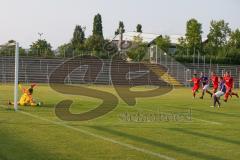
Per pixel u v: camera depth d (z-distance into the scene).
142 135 15.05
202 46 91.25
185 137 14.86
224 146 13.24
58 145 12.73
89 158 11.09
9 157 10.95
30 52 65.25
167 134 15.45
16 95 22.59
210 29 92.69
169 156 11.55
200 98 36.25
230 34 92.38
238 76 70.88
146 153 11.87
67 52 65.88
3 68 60.88
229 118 21.27
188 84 64.88
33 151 11.75
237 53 80.00
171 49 96.00
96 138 14.18
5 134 14.48
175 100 33.53
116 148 12.50
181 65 65.94
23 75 61.72
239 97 39.97
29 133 14.84
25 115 20.27
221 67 71.44
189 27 90.38
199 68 69.94
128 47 72.81
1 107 23.77
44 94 36.84
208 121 19.78
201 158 11.41
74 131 15.61
